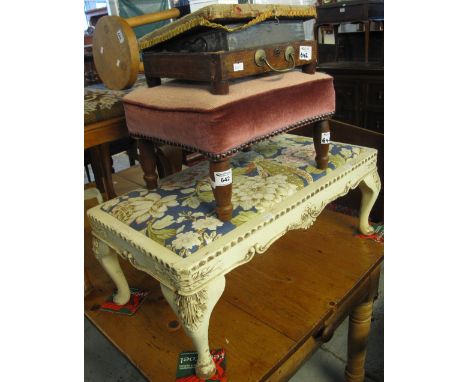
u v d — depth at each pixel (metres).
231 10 0.61
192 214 0.70
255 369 0.72
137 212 0.74
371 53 2.14
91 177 2.25
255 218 0.69
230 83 0.70
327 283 0.94
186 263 0.59
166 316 0.88
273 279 0.97
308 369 1.16
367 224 1.11
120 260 1.10
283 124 0.72
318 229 1.17
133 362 0.77
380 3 1.97
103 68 1.02
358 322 1.00
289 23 0.73
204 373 0.69
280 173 0.84
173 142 0.71
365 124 1.98
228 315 0.86
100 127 0.99
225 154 0.63
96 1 2.82
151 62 0.76
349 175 0.89
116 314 0.90
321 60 2.38
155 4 2.48
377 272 1.01
